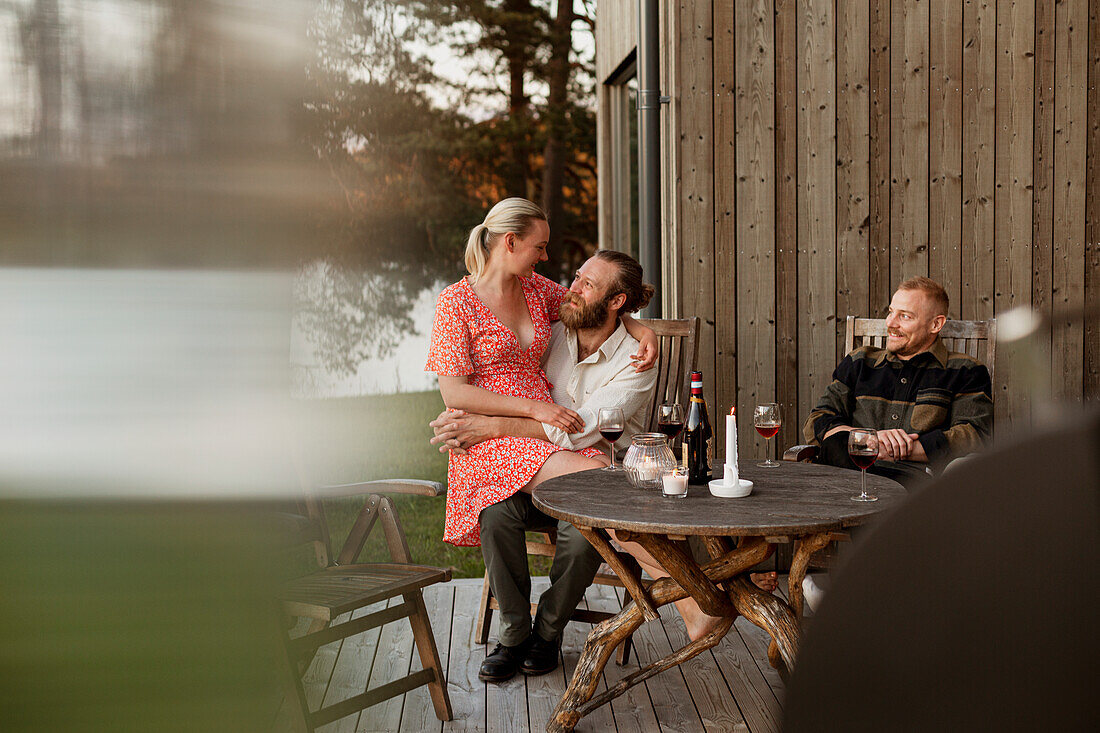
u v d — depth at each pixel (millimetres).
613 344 2910
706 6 3689
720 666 2834
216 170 431
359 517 2645
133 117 411
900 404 3043
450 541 2826
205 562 434
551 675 2775
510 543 2727
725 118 3723
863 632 281
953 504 269
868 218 3785
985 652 260
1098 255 3854
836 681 285
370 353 11953
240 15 435
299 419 472
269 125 444
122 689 423
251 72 437
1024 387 265
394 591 2244
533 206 2857
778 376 3791
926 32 3770
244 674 447
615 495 2260
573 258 14555
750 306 3770
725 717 2475
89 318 409
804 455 2914
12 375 399
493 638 3090
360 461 6086
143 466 420
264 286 445
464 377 2816
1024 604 254
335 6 478
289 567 490
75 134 402
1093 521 246
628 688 2387
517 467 2674
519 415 2756
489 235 2852
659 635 3139
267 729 457
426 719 2473
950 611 267
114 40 409
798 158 3760
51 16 404
